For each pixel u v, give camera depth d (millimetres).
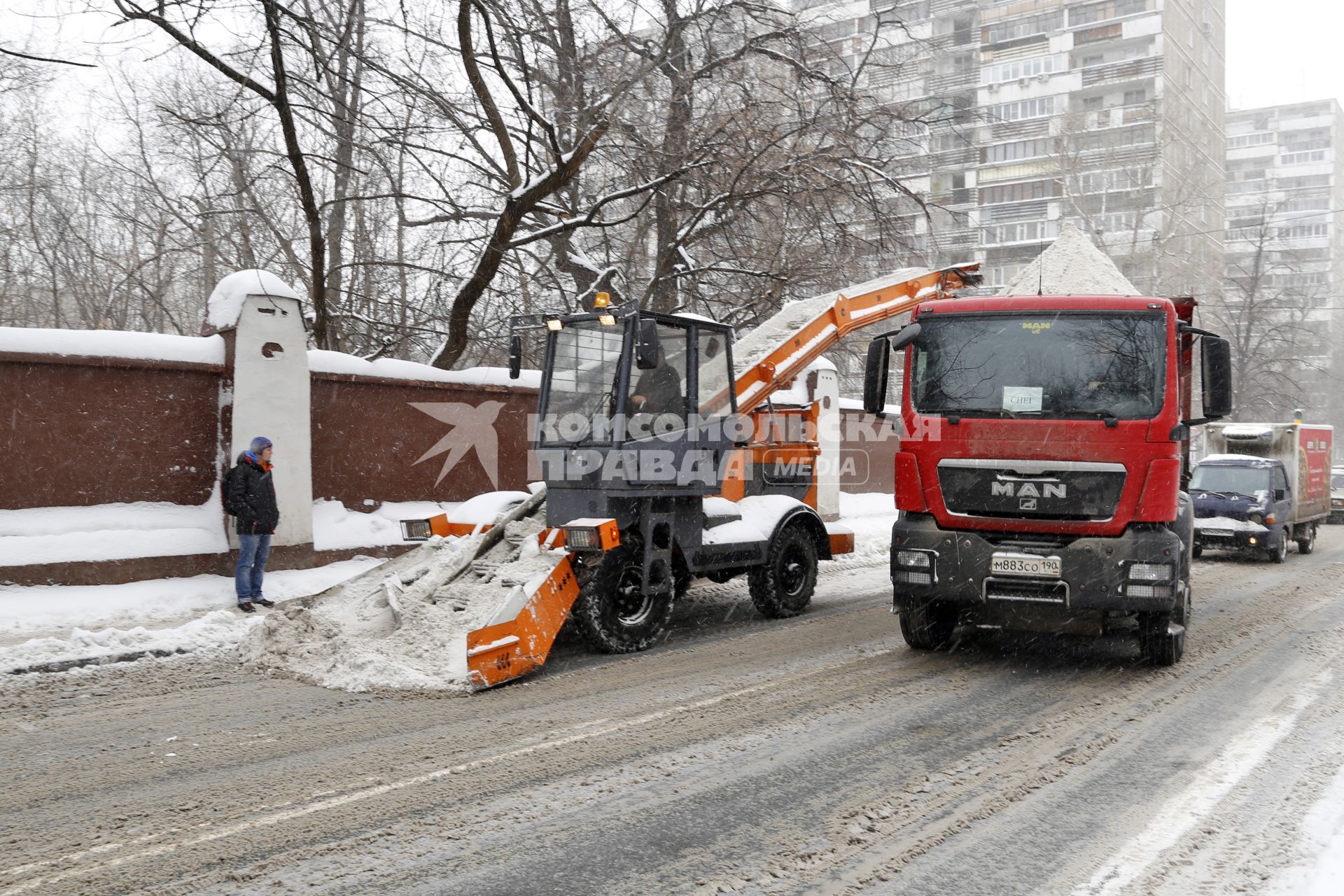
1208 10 56812
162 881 3660
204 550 9820
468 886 3625
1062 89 52562
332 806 4449
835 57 16375
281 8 11000
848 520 18906
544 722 5844
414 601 7402
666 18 15367
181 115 13805
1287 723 5926
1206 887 3619
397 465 12234
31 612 8273
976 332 7418
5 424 8820
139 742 5445
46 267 19688
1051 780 4852
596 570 7594
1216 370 6988
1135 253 39531
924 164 20109
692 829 4191
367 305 16406
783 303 16609
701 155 14641
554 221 15992
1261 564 15719
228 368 10242
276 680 6949
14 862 3828
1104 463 6852
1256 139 94438
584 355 8078
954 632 8727
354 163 15562
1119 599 6727
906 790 4695
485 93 13211
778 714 6055
